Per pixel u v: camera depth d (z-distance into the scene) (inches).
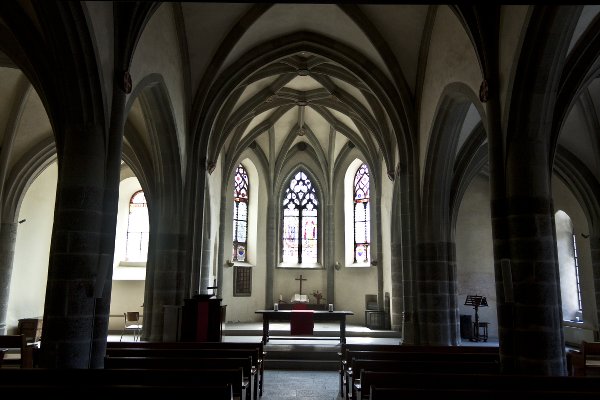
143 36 396.2
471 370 294.4
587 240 655.8
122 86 345.4
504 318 327.9
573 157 603.5
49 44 311.0
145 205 882.1
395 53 555.8
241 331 751.7
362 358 341.4
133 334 759.1
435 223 532.1
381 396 182.1
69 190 318.7
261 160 973.8
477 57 372.5
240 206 961.5
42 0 291.0
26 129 599.8
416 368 293.7
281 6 524.1
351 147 973.2
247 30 534.6
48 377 220.7
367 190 962.1
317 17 551.5
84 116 323.6
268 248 962.1
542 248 323.0
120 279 834.2
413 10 502.9
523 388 222.1
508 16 344.2
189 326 466.0
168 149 505.4
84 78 314.5
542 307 315.6
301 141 1002.7
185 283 527.5
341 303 942.4
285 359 566.9
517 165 333.4
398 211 757.9
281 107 860.6
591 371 381.4
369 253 940.6
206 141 565.0
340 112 844.6
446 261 531.5
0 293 605.6
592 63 358.0
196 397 181.6
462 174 597.0
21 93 530.6
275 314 642.8
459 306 805.9
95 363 316.8
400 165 580.4
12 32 347.9
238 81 581.3
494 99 355.9
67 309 306.2
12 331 667.4
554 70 323.6
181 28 506.0
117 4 345.7
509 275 327.0
